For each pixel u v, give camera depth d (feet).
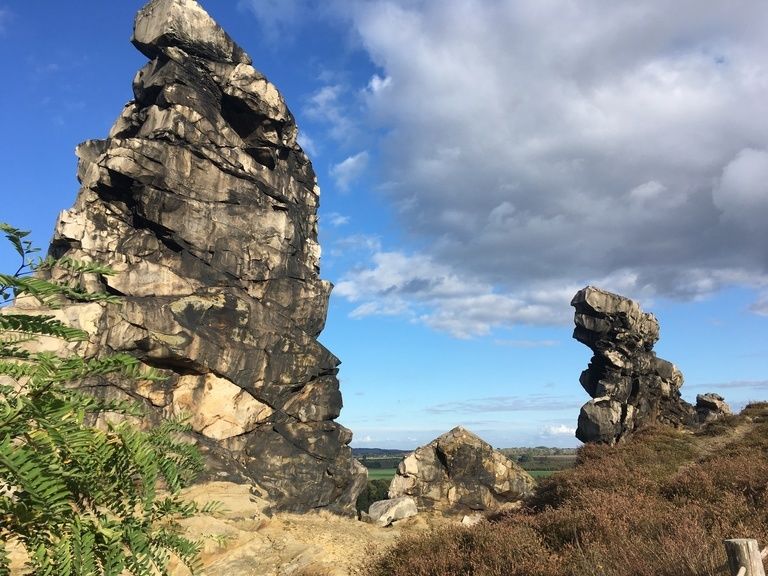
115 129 82.38
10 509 7.37
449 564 31.01
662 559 22.86
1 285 6.93
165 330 64.13
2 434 7.13
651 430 86.53
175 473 9.10
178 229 70.95
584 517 32.91
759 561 17.10
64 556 7.32
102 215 70.08
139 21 77.46
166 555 9.11
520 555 29.35
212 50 77.66
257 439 73.20
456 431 95.04
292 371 77.77
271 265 79.92
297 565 45.75
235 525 53.16
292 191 88.33
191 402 66.49
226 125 79.46
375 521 80.84
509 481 91.50
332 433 82.07
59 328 7.77
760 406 104.12
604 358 116.98
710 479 41.01
